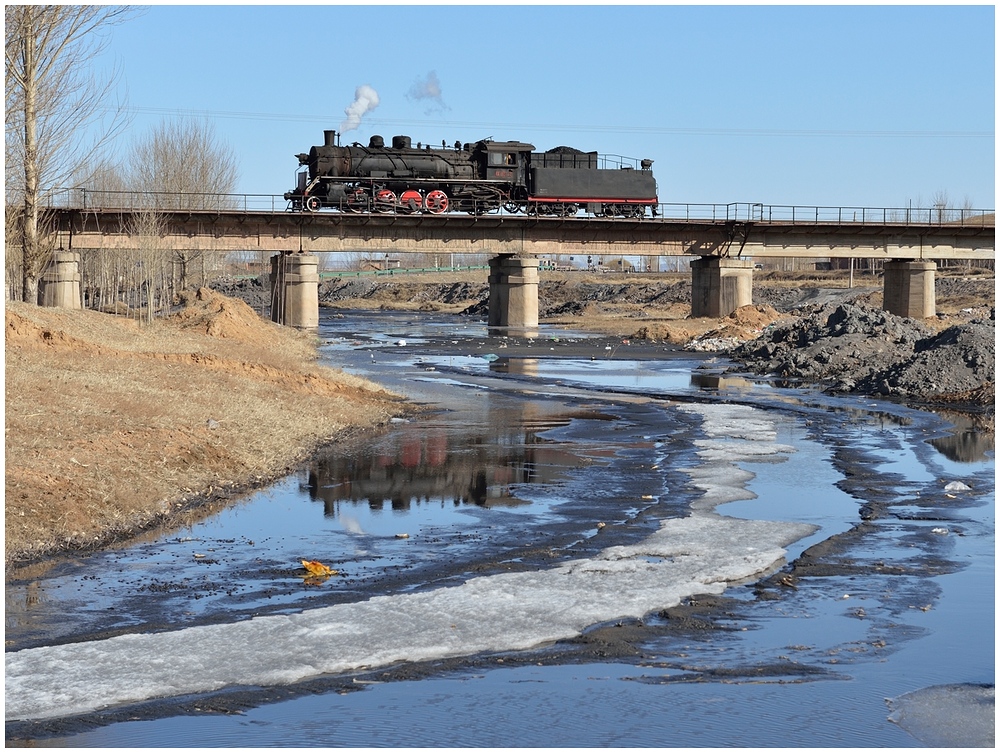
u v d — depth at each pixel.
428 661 11.28
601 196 84.31
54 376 25.88
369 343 73.19
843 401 39.47
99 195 76.75
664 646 11.79
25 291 51.16
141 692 10.37
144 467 19.95
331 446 26.61
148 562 15.53
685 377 49.94
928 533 17.31
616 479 22.23
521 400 38.34
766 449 26.47
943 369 41.56
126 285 89.00
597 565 14.99
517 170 82.94
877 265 180.12
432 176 80.88
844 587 14.19
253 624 12.35
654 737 9.38
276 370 35.53
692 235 89.69
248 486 21.30
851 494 20.67
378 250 82.31
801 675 10.91
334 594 13.92
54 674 10.84
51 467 18.08
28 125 50.62
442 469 23.42
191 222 77.75
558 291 181.25
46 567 15.20
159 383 28.81
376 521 18.34
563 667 11.10
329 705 10.10
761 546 16.19
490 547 16.47
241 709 10.03
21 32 49.44
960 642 11.97
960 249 93.12
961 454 26.03
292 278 80.81
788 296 144.38
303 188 80.19
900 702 10.19
